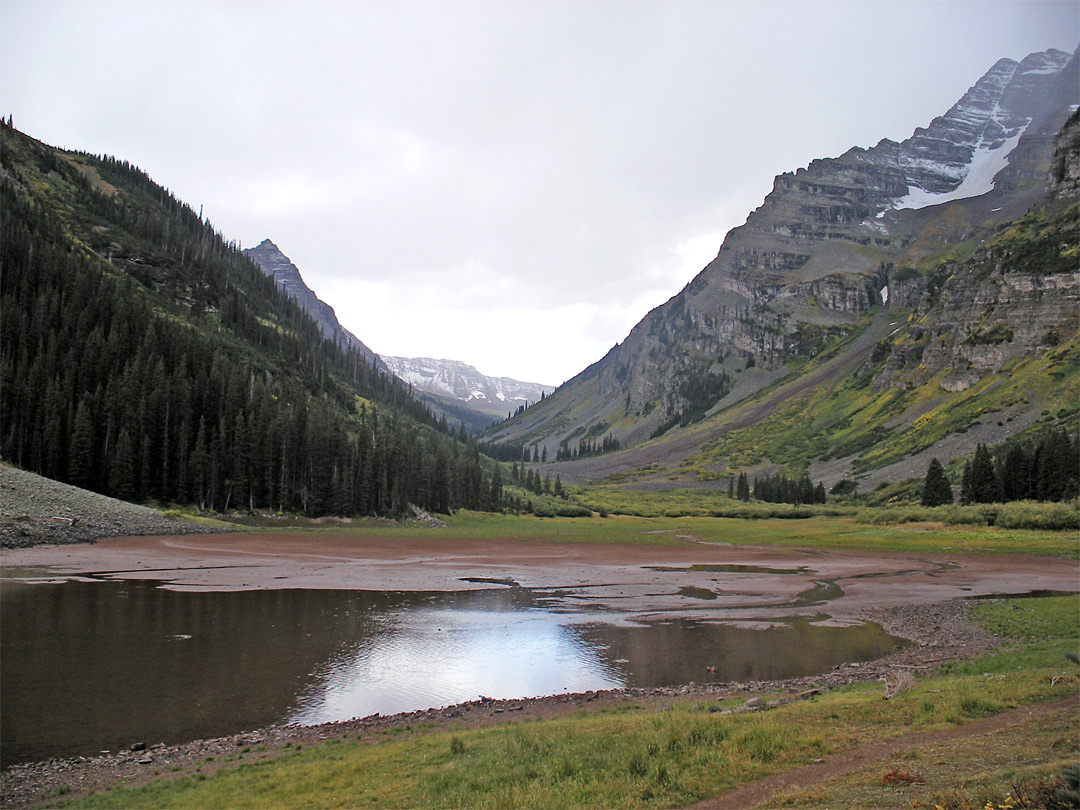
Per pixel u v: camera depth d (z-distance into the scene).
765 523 180.50
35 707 25.92
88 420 109.69
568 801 14.74
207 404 134.38
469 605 52.75
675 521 190.25
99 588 52.41
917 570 78.12
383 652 36.44
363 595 55.44
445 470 168.38
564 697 28.81
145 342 142.25
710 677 32.41
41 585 52.75
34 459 105.38
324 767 19.17
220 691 28.59
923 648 37.88
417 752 20.00
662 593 60.94
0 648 33.97
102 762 20.80
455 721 25.16
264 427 133.62
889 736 18.22
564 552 101.56
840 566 83.88
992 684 23.88
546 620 47.09
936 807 12.11
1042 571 76.06
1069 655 11.61
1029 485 145.00
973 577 71.38
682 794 14.92
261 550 86.44
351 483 138.62
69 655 33.12
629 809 14.22
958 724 19.02
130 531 91.75
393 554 90.62
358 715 26.48
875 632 43.22
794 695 26.41
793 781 15.23
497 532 138.25
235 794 17.23
